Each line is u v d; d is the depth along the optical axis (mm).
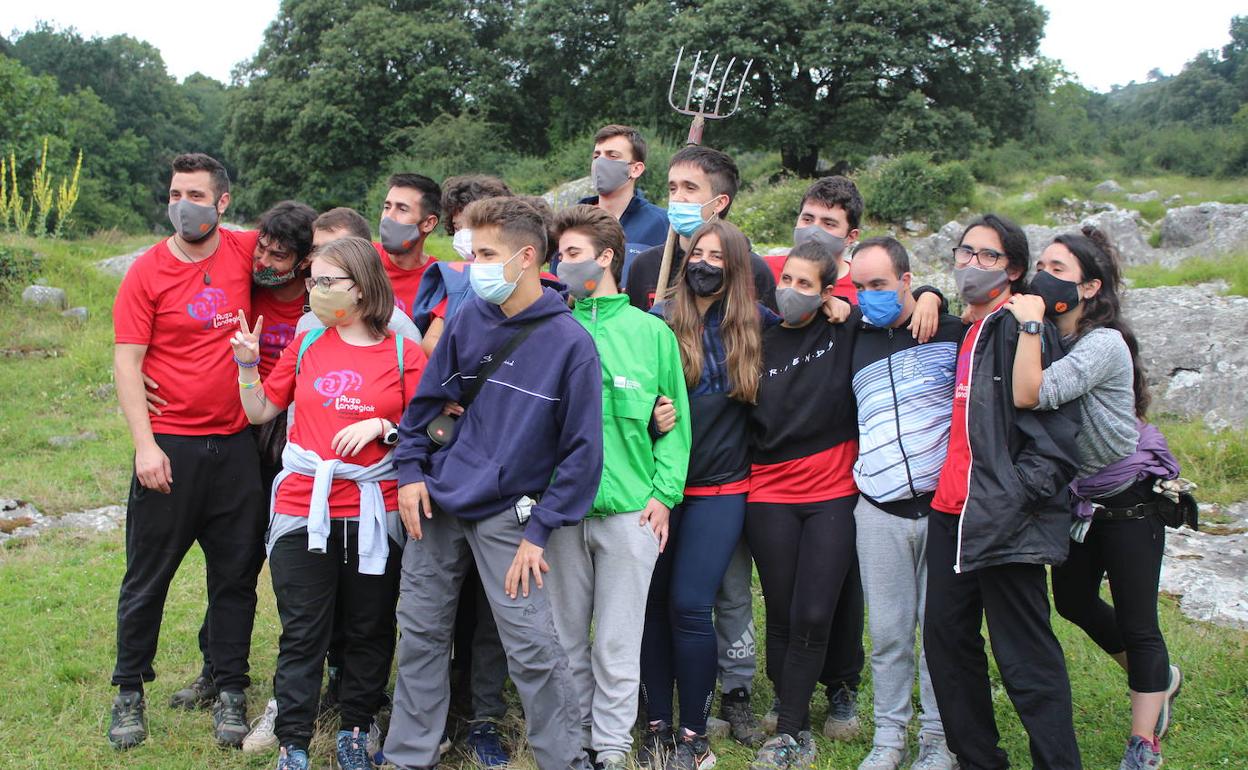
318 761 3492
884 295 3395
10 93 26047
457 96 35688
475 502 3104
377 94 35000
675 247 4043
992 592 3068
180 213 3533
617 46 34250
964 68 29703
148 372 3629
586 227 3418
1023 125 31750
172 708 3971
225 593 3742
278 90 35875
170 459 3598
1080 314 3316
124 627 3654
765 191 21703
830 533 3477
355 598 3426
